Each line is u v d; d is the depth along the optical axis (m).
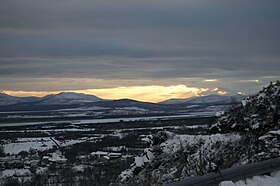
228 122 22.36
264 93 23.05
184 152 20.47
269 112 21.23
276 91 22.62
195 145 21.44
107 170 41.75
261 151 17.06
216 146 19.89
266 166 11.48
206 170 10.80
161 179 18.48
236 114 22.67
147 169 22.97
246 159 16.56
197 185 8.73
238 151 18.31
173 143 23.52
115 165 44.19
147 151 25.14
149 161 24.06
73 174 45.84
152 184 17.08
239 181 10.20
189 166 12.96
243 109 22.98
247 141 19.00
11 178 48.50
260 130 20.25
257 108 22.22
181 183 8.31
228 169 9.99
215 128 23.00
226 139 20.31
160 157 22.78
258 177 10.88
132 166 25.59
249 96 24.09
